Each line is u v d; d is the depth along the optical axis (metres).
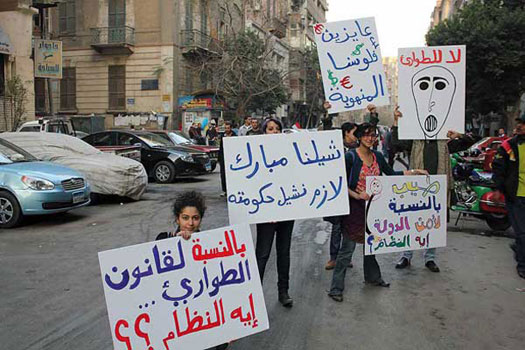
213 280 3.32
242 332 3.37
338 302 4.98
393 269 6.20
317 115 55.53
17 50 19.80
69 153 11.10
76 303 4.87
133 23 29.23
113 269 3.12
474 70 24.88
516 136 5.97
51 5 24.39
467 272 6.08
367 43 5.85
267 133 4.71
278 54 44.47
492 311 4.79
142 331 3.17
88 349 3.88
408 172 5.43
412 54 5.88
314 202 4.36
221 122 28.27
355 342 4.05
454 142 6.17
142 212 9.88
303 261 6.52
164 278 3.22
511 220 6.02
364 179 5.13
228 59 30.03
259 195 4.28
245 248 3.40
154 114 28.83
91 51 29.95
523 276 5.85
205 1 31.78
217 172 18.00
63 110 30.62
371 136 5.11
